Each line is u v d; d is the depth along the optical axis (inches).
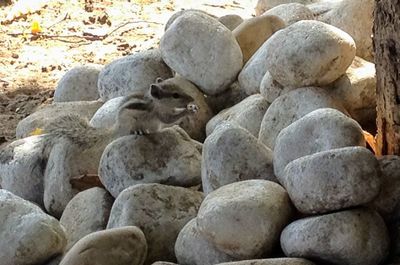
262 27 364.8
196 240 258.4
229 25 391.5
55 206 320.8
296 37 311.1
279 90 323.0
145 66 362.9
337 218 240.8
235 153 275.7
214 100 355.9
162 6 590.6
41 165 333.1
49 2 599.8
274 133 311.0
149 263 273.6
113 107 340.2
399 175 258.8
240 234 245.0
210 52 345.4
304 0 456.8
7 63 509.0
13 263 263.9
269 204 248.4
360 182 239.5
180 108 301.4
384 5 275.6
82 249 251.1
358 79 319.0
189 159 300.8
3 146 382.6
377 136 291.7
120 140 301.9
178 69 350.6
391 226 257.0
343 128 266.1
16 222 267.6
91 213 294.2
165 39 350.9
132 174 295.7
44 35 550.3
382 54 280.1
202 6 582.9
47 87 471.5
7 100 457.1
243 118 329.7
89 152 319.0
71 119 328.5
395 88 277.0
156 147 299.9
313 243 239.5
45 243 264.4
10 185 337.4
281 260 238.5
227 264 238.8
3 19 578.2
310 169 244.4
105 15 568.4
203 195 287.0
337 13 369.7
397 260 249.9
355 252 240.2
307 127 270.2
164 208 278.7
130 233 257.3
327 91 314.3
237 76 352.2
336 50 304.7
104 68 374.9
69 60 509.0
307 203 245.4
